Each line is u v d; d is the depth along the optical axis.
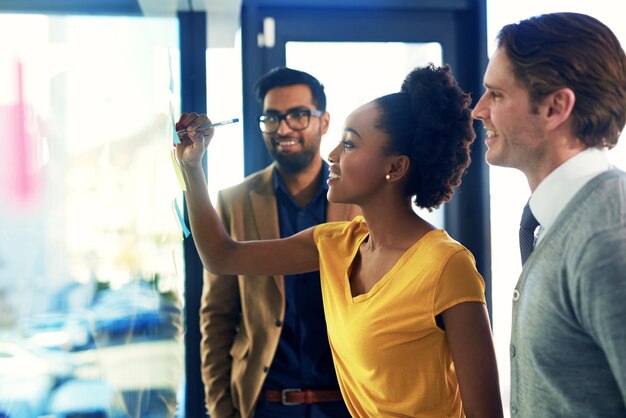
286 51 2.75
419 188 1.41
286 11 2.74
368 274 1.40
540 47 1.04
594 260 0.92
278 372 2.03
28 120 1.66
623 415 0.96
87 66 1.89
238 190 2.19
